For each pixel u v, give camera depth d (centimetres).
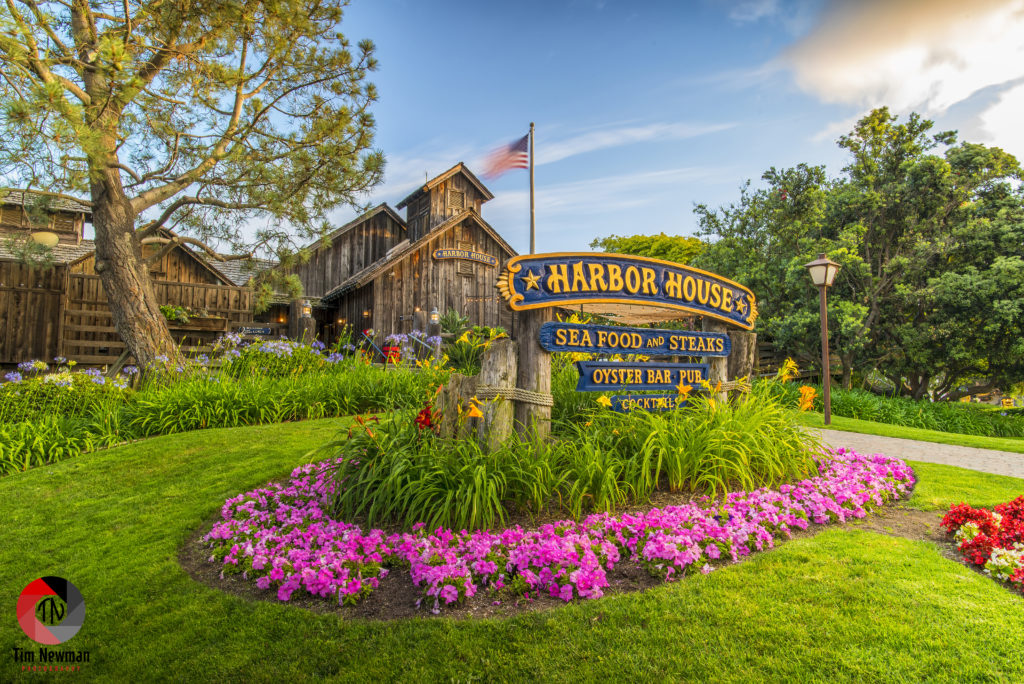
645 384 537
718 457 424
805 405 546
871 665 216
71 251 1641
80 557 341
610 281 520
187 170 1016
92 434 612
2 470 514
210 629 261
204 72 920
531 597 282
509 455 402
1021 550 306
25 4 708
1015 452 671
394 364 923
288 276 1095
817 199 1795
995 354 1652
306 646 245
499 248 1948
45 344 1009
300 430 661
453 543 330
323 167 1055
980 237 1712
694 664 222
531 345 471
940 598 265
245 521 379
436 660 232
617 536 330
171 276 1647
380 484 391
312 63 1013
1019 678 207
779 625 245
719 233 2078
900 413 1242
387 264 1655
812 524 382
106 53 744
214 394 725
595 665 224
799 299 1794
